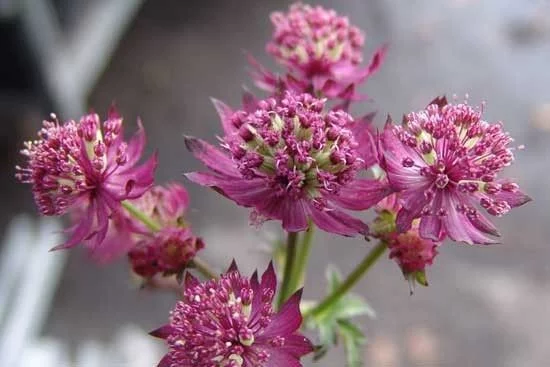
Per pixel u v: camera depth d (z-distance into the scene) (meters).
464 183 0.25
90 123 0.27
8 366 0.47
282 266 0.30
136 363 0.49
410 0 0.83
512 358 0.56
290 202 0.26
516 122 0.70
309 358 0.54
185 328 0.25
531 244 0.61
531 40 0.77
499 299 0.59
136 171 0.27
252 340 0.25
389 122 0.26
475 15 0.80
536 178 0.65
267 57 0.77
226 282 0.25
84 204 0.27
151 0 0.82
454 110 0.26
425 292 0.59
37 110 0.63
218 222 0.63
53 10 0.62
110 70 0.75
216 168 0.26
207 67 0.76
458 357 0.56
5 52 0.57
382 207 0.26
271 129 0.26
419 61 0.76
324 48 0.29
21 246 0.56
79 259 0.61
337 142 0.26
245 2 0.83
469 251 0.61
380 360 0.56
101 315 0.59
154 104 0.73
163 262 0.27
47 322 0.57
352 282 0.28
